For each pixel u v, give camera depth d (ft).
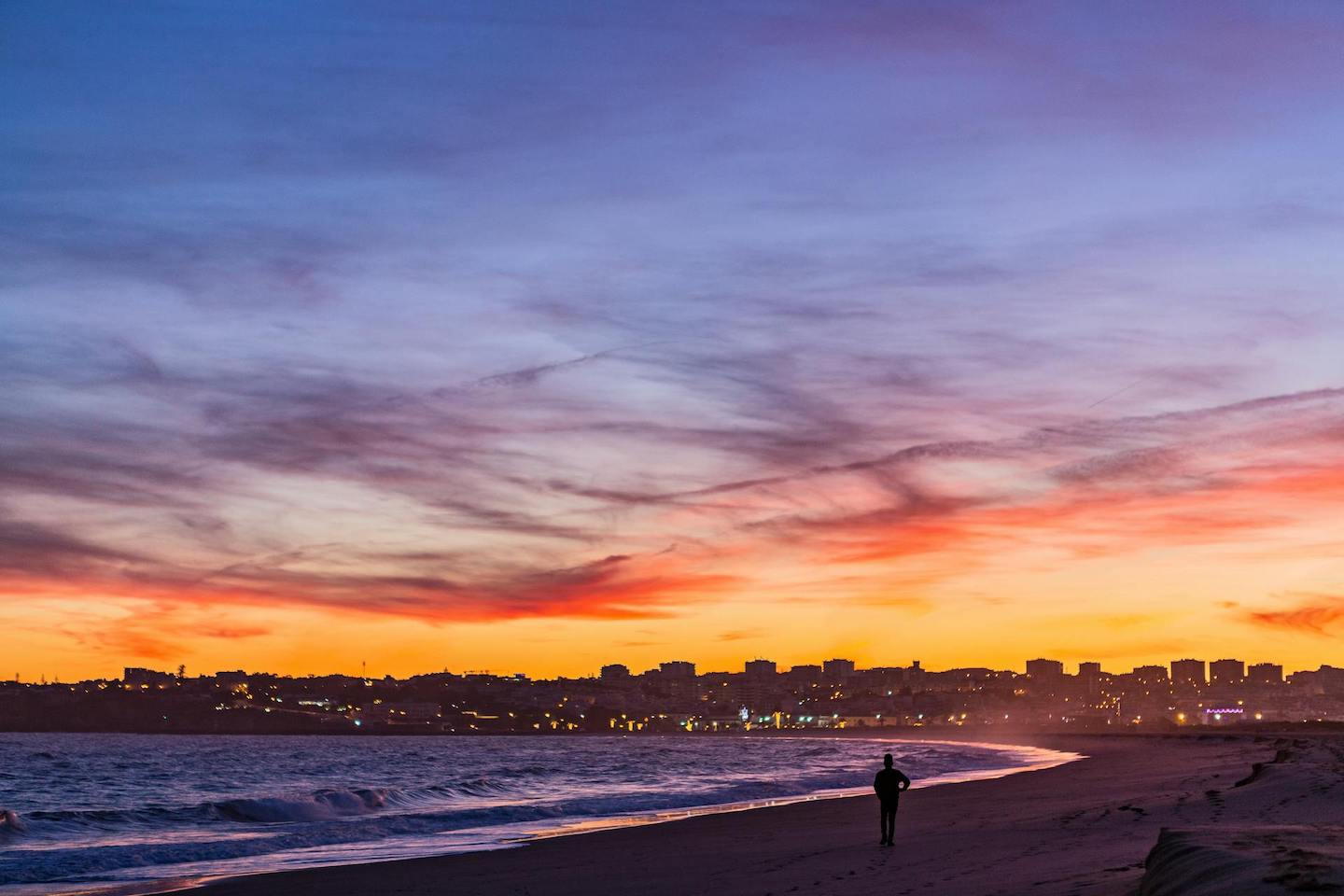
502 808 135.03
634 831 106.73
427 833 108.99
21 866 85.66
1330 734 577.02
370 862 84.79
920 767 280.31
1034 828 87.15
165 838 110.32
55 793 234.17
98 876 80.33
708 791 180.86
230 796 224.74
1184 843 36.17
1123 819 86.74
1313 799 87.81
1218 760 251.19
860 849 79.46
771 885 61.31
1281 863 29.01
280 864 85.61
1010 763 298.76
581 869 76.28
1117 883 44.29
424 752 576.61
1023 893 45.52
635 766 321.52
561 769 309.83
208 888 72.08
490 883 70.44
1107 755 352.90
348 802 153.58
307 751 600.80
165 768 366.84
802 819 115.34
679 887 63.72
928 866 64.59
